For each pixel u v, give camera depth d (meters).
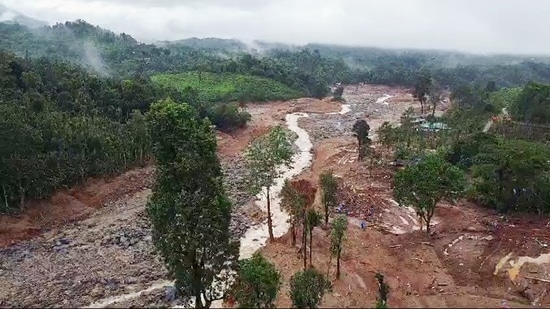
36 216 63.53
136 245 57.53
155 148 37.72
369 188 73.69
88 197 70.50
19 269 52.19
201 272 35.56
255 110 148.38
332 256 50.25
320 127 126.31
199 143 37.31
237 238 59.16
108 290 47.69
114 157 78.31
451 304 39.84
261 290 34.19
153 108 38.03
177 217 34.50
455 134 98.94
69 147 72.38
